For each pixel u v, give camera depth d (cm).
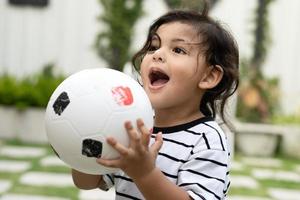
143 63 178
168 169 169
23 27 1048
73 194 471
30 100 773
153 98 173
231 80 188
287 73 1027
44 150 705
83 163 154
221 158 167
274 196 521
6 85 778
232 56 187
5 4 1045
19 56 1051
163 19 186
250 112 853
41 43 1049
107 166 148
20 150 694
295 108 1005
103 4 930
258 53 922
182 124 177
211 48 179
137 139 143
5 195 452
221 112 199
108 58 935
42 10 1047
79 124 151
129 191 177
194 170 165
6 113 773
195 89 178
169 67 172
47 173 556
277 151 837
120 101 152
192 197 156
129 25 923
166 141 174
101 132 149
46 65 1035
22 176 534
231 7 1014
